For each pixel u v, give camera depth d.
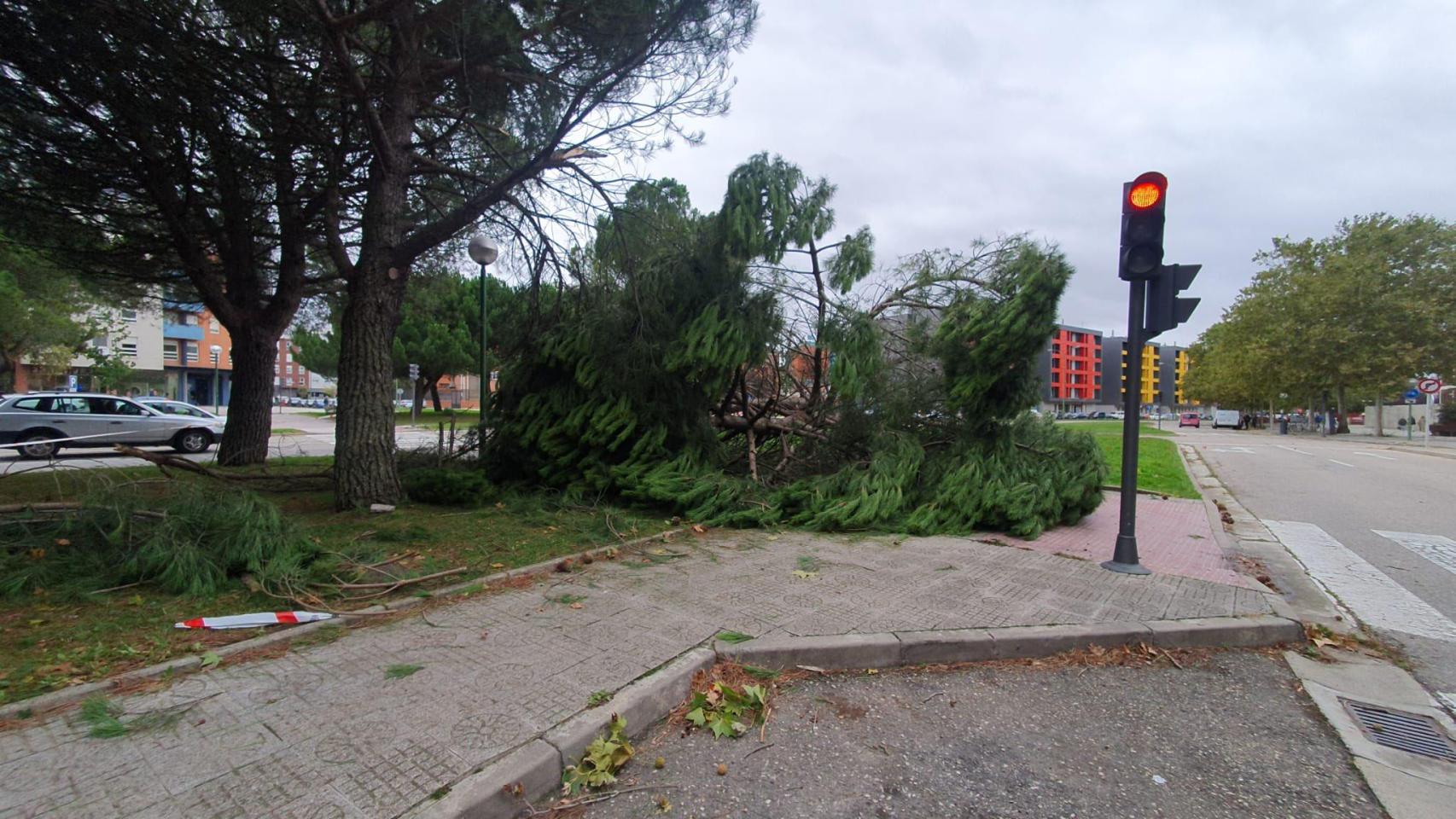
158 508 5.08
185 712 2.96
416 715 2.96
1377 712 3.54
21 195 8.03
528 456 8.66
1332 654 4.33
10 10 5.39
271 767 2.56
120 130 7.18
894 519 7.55
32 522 4.99
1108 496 11.16
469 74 7.28
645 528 6.95
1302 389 38.31
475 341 32.66
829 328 8.22
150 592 4.47
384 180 7.38
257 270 12.23
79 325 26.94
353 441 7.36
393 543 5.93
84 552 4.82
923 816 2.55
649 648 3.78
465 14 6.19
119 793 2.38
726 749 3.01
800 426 9.22
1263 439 33.69
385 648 3.72
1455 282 31.70
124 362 41.97
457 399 56.62
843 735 3.17
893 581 5.28
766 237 7.74
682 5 6.47
